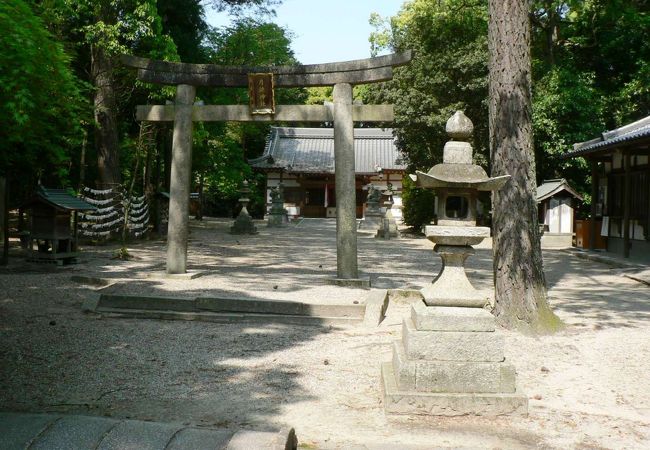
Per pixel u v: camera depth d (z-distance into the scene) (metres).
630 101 22.75
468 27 23.72
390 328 7.57
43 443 3.34
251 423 4.41
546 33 24.38
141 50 17.89
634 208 17.25
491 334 4.71
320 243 21.94
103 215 17.66
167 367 5.80
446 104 23.52
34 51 6.18
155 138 21.42
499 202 7.64
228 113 10.95
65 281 10.23
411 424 4.45
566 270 14.74
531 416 4.68
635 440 4.28
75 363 5.80
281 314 8.07
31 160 12.38
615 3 21.84
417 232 28.48
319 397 5.04
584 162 22.31
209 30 23.28
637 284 12.18
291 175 47.50
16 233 18.39
